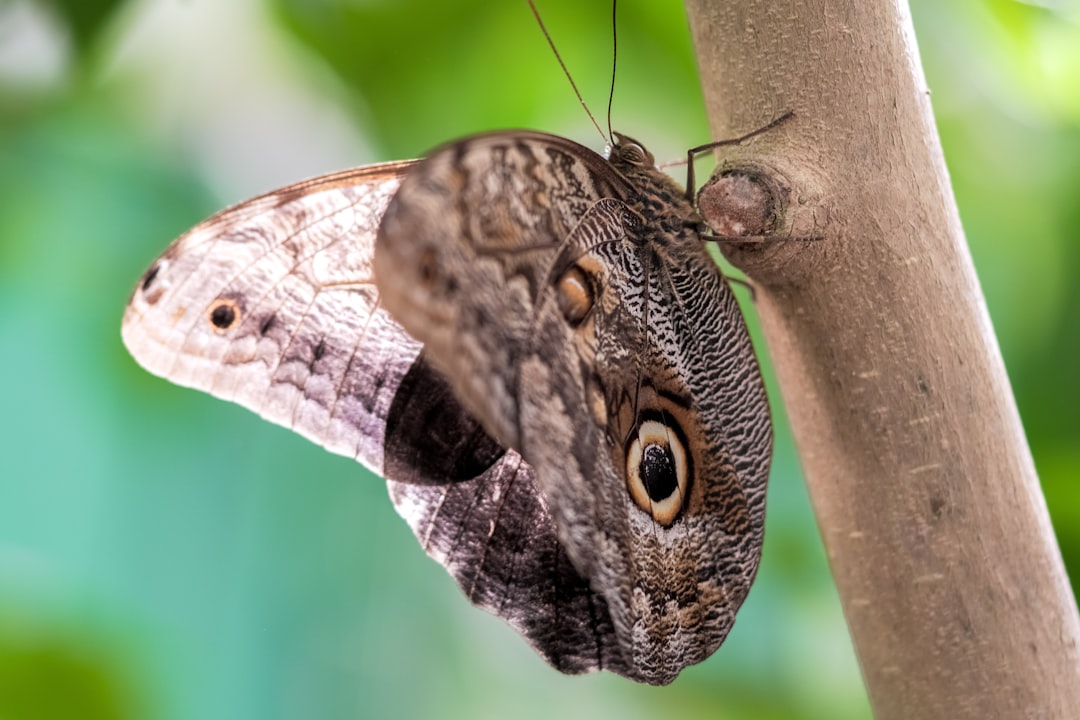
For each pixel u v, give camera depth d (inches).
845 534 30.0
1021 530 29.6
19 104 32.9
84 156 34.7
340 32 32.5
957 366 29.7
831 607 34.4
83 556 35.8
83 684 32.5
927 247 29.7
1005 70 32.7
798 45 29.7
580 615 30.7
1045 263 33.4
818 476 30.0
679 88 33.0
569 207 30.2
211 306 30.5
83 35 31.4
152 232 35.5
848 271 29.7
